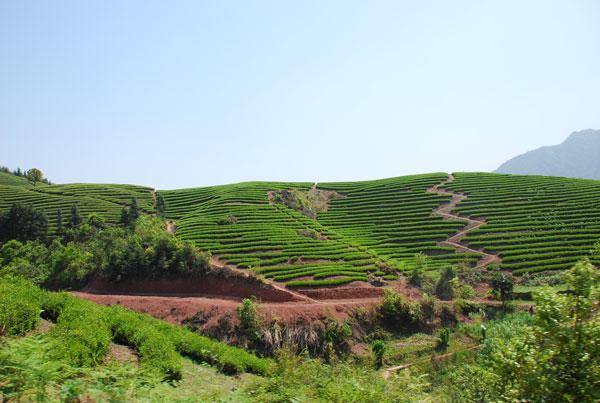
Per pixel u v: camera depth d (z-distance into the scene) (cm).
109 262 6159
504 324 4644
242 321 4556
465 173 12812
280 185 12288
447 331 4659
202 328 4681
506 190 10538
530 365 1223
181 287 5859
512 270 6762
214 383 2584
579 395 1127
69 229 8581
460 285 6131
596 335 1147
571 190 9994
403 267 6762
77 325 2342
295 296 5472
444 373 3762
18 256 7444
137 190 13138
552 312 1214
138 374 1397
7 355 1143
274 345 4391
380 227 9081
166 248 6228
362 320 4991
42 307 2750
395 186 11944
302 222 8962
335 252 7138
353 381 1738
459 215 9388
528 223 8356
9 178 16225
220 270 5891
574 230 7681
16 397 1108
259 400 1519
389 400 1648
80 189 12812
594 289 1195
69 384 1133
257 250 7056
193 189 12988
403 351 4491
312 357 4362
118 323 2852
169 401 1274
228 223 8512
